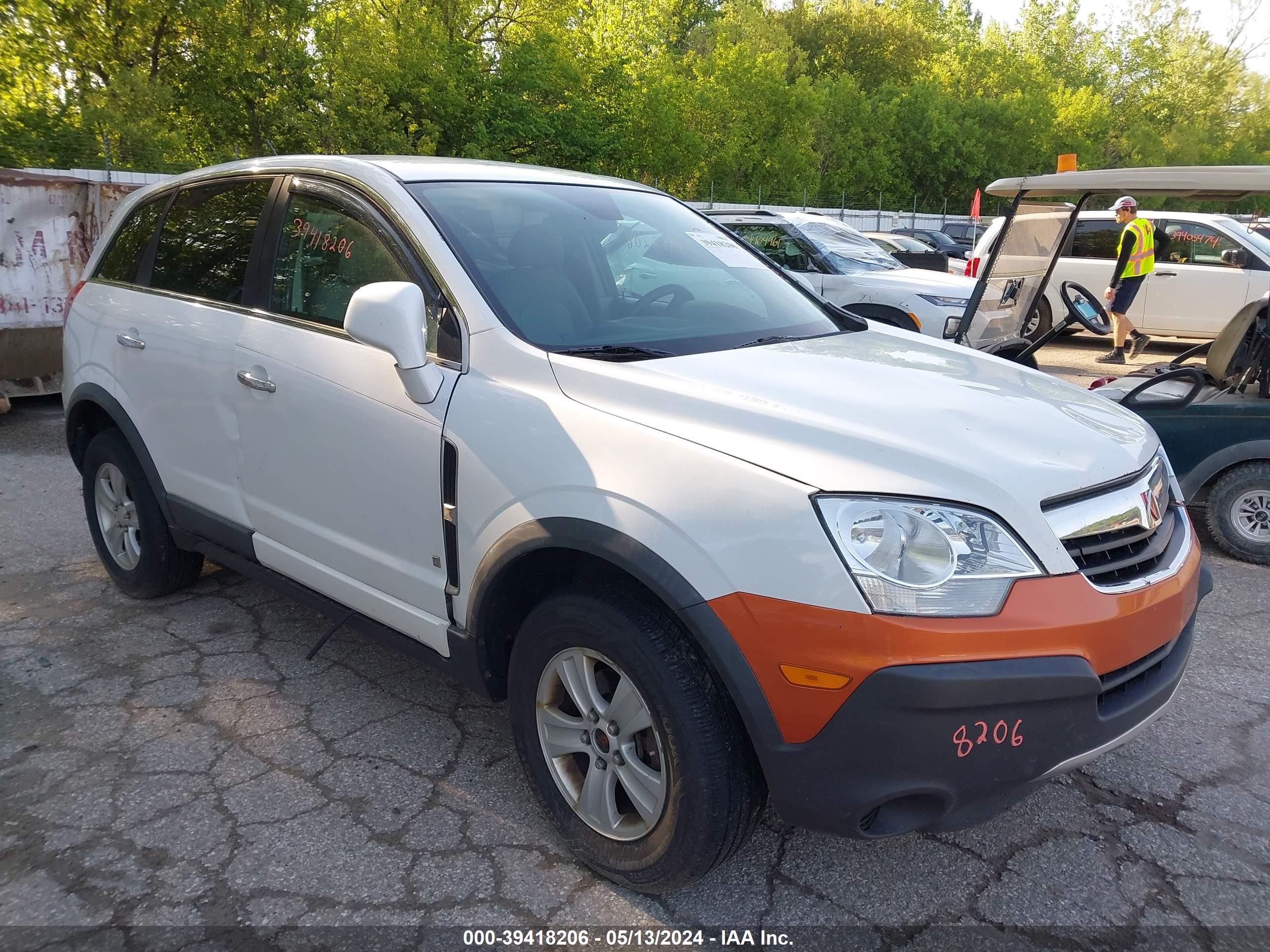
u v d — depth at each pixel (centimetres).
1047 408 269
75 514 545
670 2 3559
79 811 282
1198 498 529
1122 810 296
